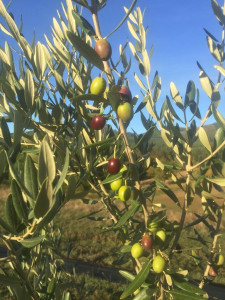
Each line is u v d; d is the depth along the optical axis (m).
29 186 0.20
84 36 0.33
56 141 0.30
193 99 0.34
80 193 0.25
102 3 0.28
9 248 0.23
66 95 0.31
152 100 0.35
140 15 0.36
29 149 0.31
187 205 0.34
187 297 0.29
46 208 0.19
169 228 0.32
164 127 0.36
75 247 2.18
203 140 0.31
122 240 0.34
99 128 0.29
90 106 0.30
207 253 0.37
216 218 0.38
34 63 0.26
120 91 0.27
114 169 0.29
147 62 0.35
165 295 0.33
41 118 0.30
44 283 0.39
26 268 0.34
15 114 0.21
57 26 0.33
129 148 0.29
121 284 1.49
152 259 0.30
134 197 0.31
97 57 0.26
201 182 0.38
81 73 0.31
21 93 0.26
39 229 0.20
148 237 0.29
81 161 0.32
